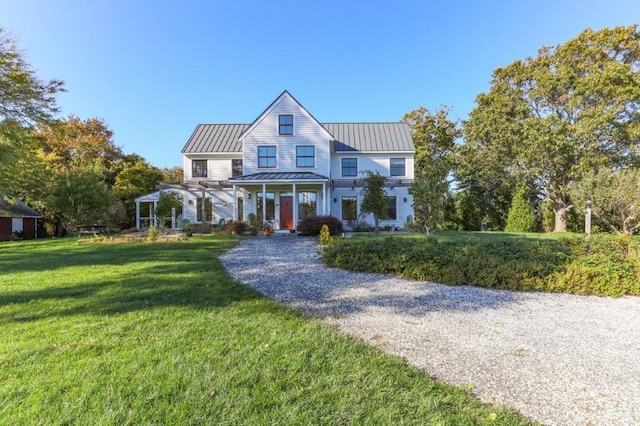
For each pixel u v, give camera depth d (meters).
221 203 21.05
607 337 3.81
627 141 17.77
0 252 11.12
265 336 3.57
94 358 2.98
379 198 16.44
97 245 12.48
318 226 15.63
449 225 24.94
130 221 26.30
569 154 18.53
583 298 5.46
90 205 20.84
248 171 19.81
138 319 4.05
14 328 3.73
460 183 25.44
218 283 5.96
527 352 3.38
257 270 7.40
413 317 4.43
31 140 14.57
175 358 2.99
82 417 2.16
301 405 2.34
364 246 7.68
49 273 6.96
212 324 3.91
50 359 2.95
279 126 20.05
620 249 6.59
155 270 7.18
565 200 20.89
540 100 20.77
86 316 4.16
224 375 2.71
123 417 2.16
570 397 2.59
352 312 4.61
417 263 6.68
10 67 13.15
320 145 20.02
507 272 6.00
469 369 3.01
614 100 17.61
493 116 21.47
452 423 2.18
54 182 20.11
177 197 19.11
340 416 2.23
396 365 2.99
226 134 22.45
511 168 21.20
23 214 22.94
